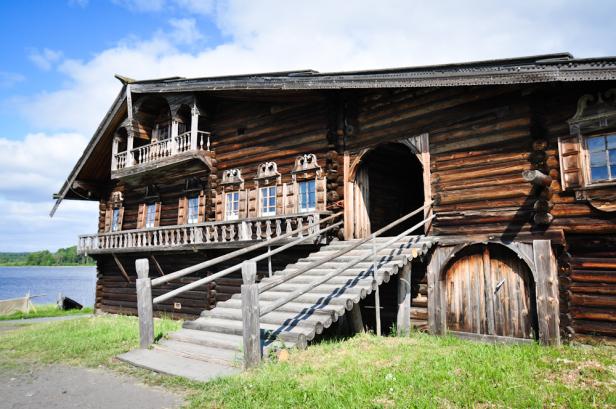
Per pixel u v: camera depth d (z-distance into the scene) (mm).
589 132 7984
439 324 9297
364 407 4836
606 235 7676
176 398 5594
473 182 9297
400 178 14336
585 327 7719
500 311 8648
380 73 10000
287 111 13203
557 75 7660
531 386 5391
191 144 14391
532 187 8453
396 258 9133
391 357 6828
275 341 7141
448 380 5613
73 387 6184
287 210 12680
